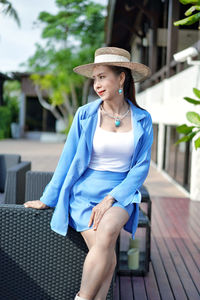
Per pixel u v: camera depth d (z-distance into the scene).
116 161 2.15
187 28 12.65
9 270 2.22
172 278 3.23
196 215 5.63
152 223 5.07
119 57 2.15
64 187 2.15
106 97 2.14
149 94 13.37
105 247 1.92
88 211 2.10
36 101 29.48
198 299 2.86
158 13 13.21
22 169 4.09
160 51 13.51
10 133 27.70
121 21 15.62
